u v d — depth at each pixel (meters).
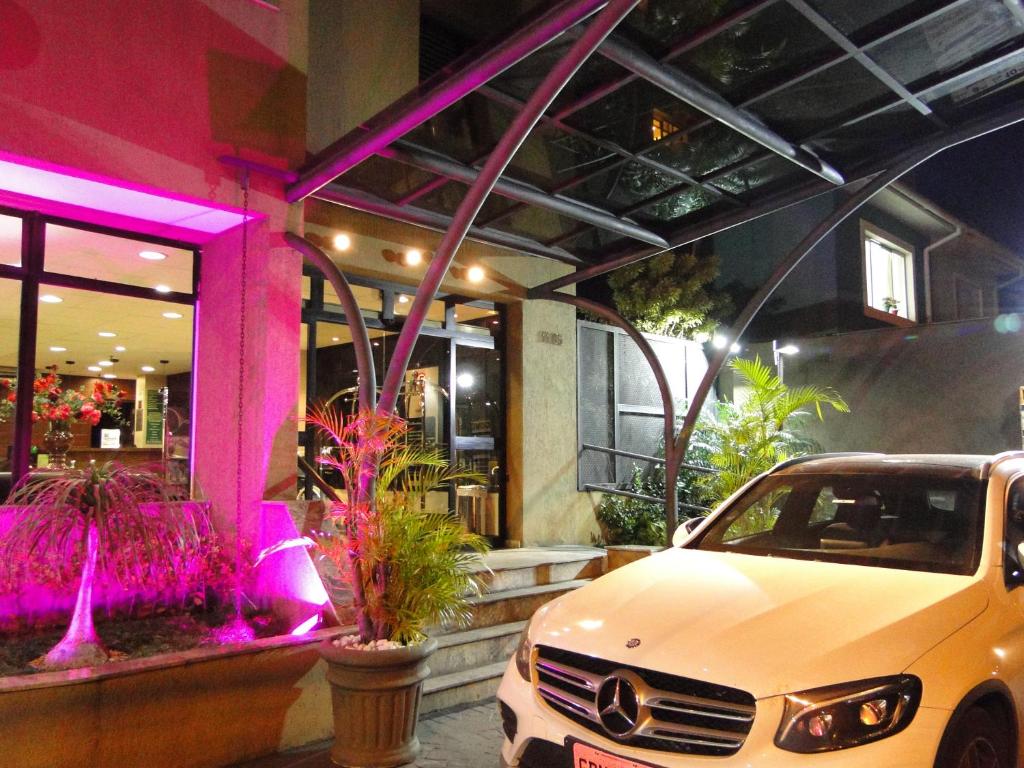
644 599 3.93
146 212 6.84
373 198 7.27
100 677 4.43
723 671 3.18
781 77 5.74
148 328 7.62
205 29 6.62
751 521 5.13
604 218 7.69
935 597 3.53
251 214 6.83
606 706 3.40
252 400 6.90
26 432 6.71
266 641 5.18
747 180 7.41
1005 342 10.70
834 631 3.30
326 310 8.40
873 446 11.62
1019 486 4.52
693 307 12.27
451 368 9.48
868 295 15.41
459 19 9.90
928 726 2.98
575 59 4.61
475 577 6.88
